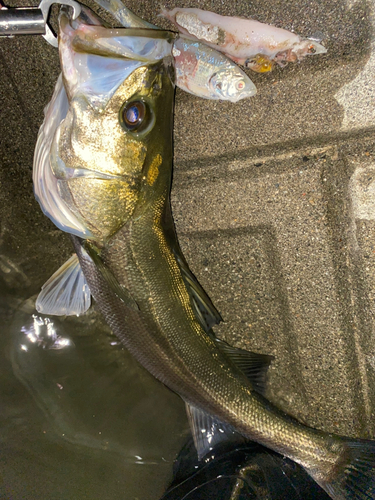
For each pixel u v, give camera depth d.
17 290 0.47
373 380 0.40
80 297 0.41
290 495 0.39
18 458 0.41
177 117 0.39
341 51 0.34
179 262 0.36
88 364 0.46
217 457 0.40
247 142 0.38
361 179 0.37
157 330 0.34
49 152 0.31
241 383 0.37
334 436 0.38
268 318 0.42
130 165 0.30
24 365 0.45
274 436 0.37
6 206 0.46
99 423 0.45
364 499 0.37
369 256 0.38
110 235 0.32
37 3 0.37
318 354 0.41
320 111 0.36
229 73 0.34
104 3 0.32
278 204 0.39
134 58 0.28
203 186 0.40
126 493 0.43
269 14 0.34
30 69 0.40
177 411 0.45
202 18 0.35
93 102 0.28
